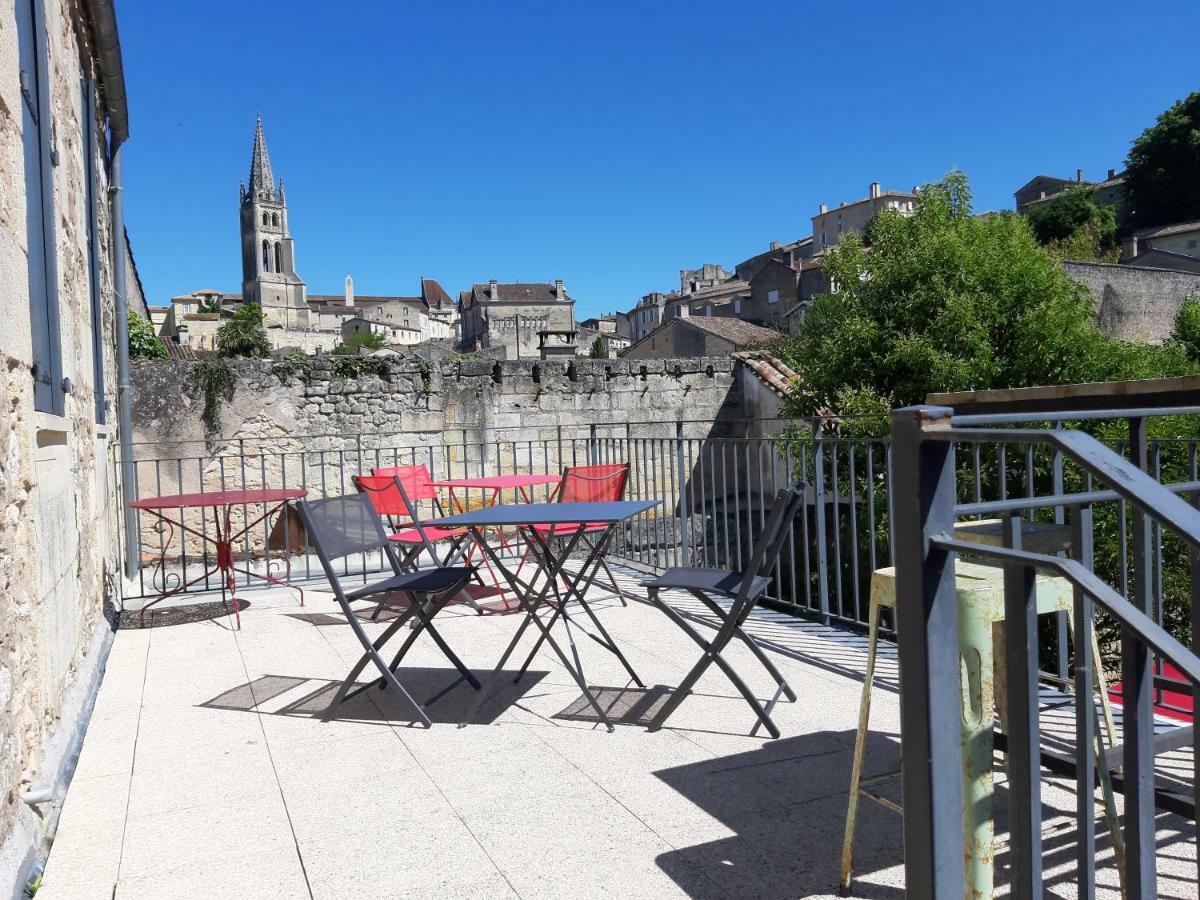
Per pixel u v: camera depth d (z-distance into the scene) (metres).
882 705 3.62
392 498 5.92
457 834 2.62
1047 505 1.66
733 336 35.19
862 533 10.80
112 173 8.24
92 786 3.09
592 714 3.68
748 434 13.42
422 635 5.23
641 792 2.87
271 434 10.20
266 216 117.12
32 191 3.51
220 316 73.19
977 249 12.05
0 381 2.63
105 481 6.37
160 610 6.21
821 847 2.45
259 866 2.47
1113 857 2.27
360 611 6.05
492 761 3.20
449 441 11.19
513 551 8.13
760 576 3.61
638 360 12.59
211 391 9.89
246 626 5.67
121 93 7.15
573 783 2.97
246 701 4.06
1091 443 1.17
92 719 3.84
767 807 2.71
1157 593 3.24
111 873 2.46
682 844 2.50
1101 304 25.19
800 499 3.43
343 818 2.77
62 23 4.83
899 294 12.22
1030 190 69.12
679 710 3.68
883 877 2.28
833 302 13.55
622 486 6.37
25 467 2.95
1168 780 2.62
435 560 5.54
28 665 2.88
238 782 3.09
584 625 5.32
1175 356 12.74
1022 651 1.36
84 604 4.62
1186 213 47.94
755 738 3.31
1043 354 11.82
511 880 2.34
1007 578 1.39
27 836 2.48
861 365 12.23
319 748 3.41
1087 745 1.37
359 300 133.00
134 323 13.99
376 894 2.29
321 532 3.80
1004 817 2.53
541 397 11.94
